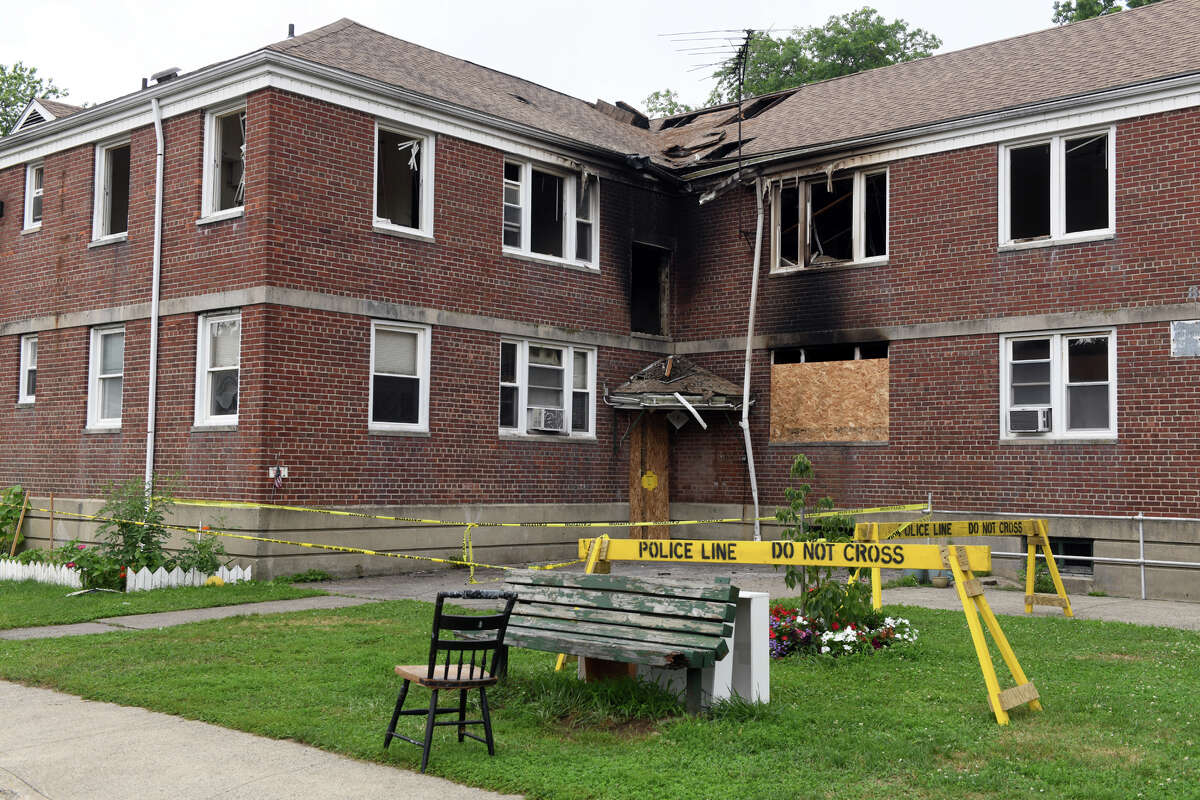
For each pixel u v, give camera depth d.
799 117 21.91
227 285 16.31
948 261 18.22
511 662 9.44
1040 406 17.25
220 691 8.36
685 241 21.80
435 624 6.70
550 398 19.95
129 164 18.67
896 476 18.58
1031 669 9.26
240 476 15.80
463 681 6.64
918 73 21.73
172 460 16.89
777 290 20.28
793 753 6.57
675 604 7.54
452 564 17.86
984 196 17.86
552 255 20.25
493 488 18.64
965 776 6.06
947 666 9.37
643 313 21.97
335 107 16.73
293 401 15.97
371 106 17.17
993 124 17.70
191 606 13.19
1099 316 16.62
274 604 13.42
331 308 16.50
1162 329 16.06
